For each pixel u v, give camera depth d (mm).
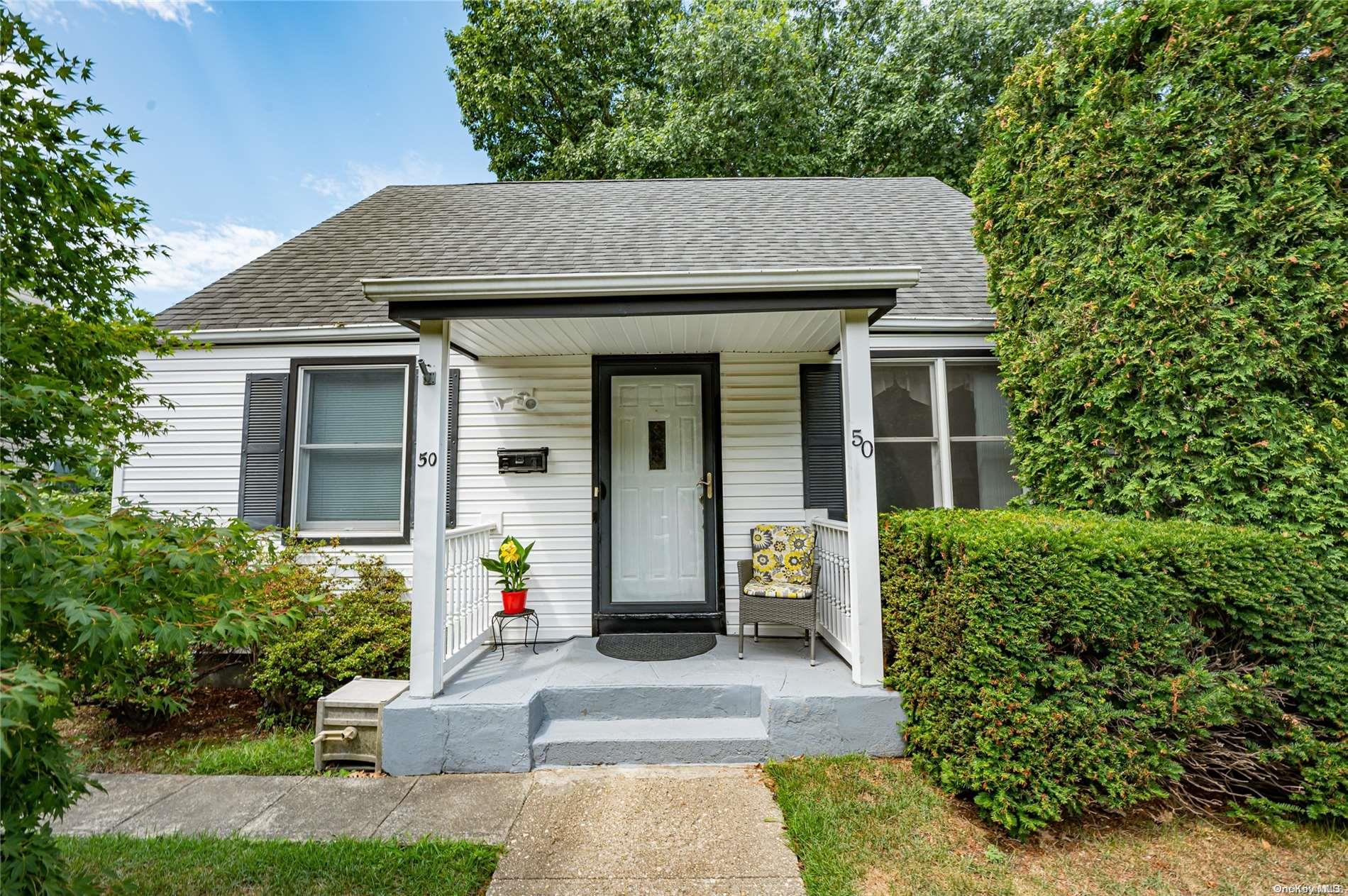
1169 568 2631
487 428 4836
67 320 2561
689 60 13648
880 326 4637
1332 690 2604
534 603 4715
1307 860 2404
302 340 4730
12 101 2381
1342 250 2883
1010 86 4230
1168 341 3184
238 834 2588
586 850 2471
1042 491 4008
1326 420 2916
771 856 2432
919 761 3018
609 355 4852
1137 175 3383
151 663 3572
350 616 4047
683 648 4258
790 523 4773
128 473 4750
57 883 1623
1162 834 2541
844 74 15328
